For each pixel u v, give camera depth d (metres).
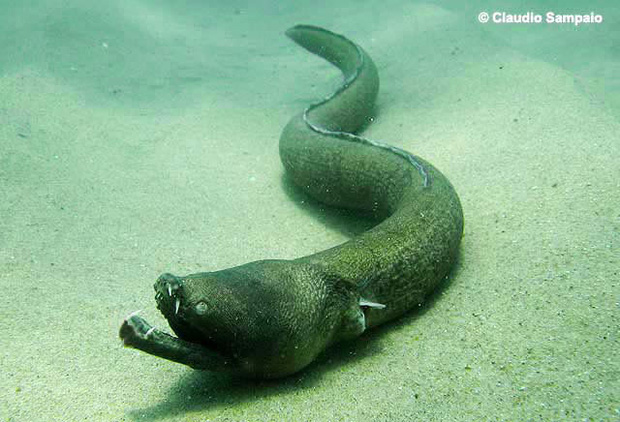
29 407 0.44
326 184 0.73
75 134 0.89
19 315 0.52
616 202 0.58
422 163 0.65
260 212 0.75
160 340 0.42
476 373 0.44
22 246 0.61
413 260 0.53
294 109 1.19
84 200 0.72
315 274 0.50
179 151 0.91
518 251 0.56
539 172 0.67
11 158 0.75
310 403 0.44
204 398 0.45
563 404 0.40
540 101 0.84
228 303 0.44
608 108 0.81
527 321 0.48
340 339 0.51
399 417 0.42
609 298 0.48
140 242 0.66
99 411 0.44
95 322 0.53
